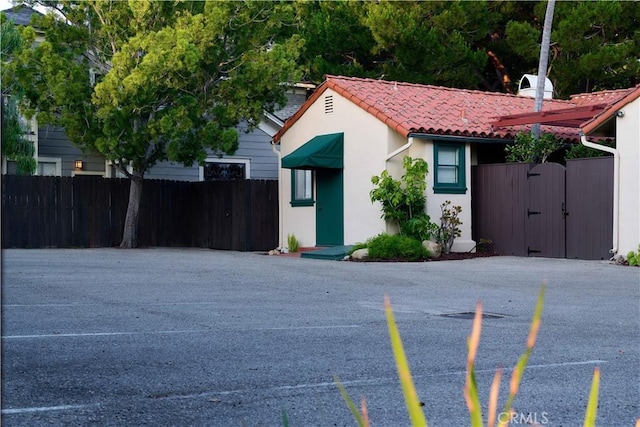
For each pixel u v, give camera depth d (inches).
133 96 825.5
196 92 906.7
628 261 687.1
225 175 1127.0
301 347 299.0
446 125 819.4
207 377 243.6
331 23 1262.3
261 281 559.8
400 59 1203.2
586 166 748.0
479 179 840.9
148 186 992.9
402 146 810.2
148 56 808.3
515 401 217.5
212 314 389.7
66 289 484.1
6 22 895.7
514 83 1358.3
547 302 454.6
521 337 328.5
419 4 1242.0
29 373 245.0
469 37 1263.5
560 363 272.8
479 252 819.4
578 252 754.2
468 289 520.4
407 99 873.5
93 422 189.9
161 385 231.8
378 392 226.2
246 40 905.5
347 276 600.4
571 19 1173.1
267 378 243.3
